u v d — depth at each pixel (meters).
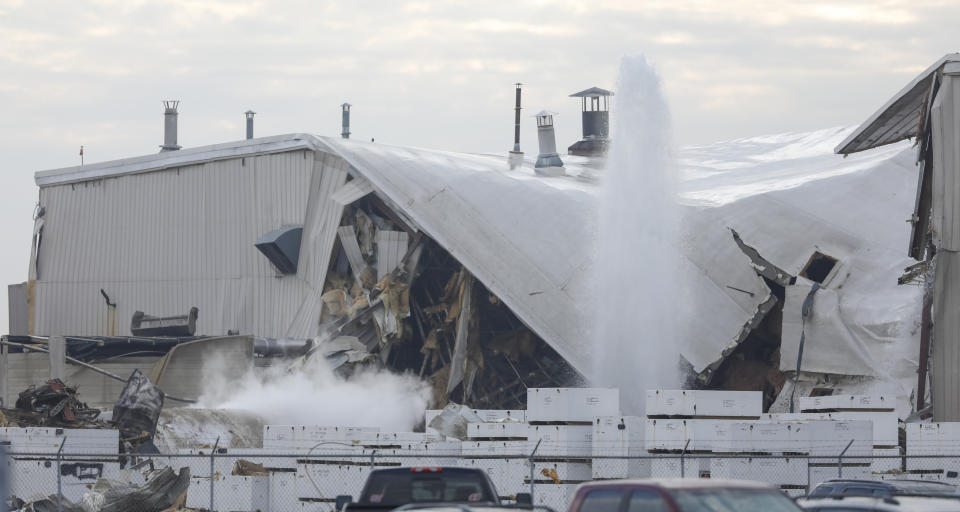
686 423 129.62
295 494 138.75
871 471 128.50
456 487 73.44
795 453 127.56
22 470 145.62
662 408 134.00
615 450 130.88
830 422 128.88
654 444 130.25
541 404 135.50
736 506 57.06
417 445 136.88
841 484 98.38
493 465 134.00
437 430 159.88
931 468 141.00
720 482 59.34
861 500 64.19
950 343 190.88
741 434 127.88
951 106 192.38
